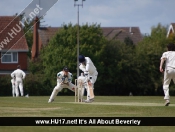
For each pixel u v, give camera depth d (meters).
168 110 47.94
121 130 35.75
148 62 177.62
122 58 177.00
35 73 181.75
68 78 63.62
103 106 50.31
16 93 106.19
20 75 105.75
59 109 49.38
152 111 47.62
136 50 179.62
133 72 177.38
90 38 174.00
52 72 165.62
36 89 158.50
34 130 35.09
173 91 164.12
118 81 176.75
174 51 52.16
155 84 176.88
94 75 62.09
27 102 61.66
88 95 61.62
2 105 54.81
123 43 181.00
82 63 62.06
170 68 51.56
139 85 177.25
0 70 191.25
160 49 179.25
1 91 152.25
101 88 176.12
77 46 166.00
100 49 174.12
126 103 61.88
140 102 67.75
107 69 176.00
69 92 160.00
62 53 168.75
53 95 63.75
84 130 35.44
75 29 174.38
